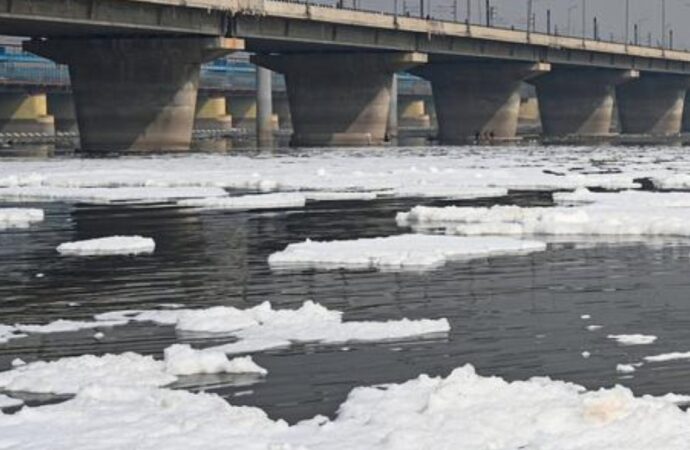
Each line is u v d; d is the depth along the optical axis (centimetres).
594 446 1241
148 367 1705
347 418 1408
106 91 10275
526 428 1316
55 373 1669
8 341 1978
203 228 3947
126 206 4847
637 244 3259
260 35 10581
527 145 13100
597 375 1634
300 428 1366
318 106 12662
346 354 1803
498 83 14850
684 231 3494
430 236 3378
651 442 1237
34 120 16925
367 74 12569
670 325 2025
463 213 3994
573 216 3653
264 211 4581
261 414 1420
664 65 19038
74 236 3731
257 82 14850
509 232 3544
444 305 2266
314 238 3591
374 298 2366
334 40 11531
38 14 8250
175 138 10325
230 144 13350
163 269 2900
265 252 3247
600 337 1919
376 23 11888
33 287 2614
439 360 1755
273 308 2283
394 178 6450
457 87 14912
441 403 1410
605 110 17588
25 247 3428
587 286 2492
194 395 1509
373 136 12675
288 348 1853
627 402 1348
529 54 14900
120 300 2416
